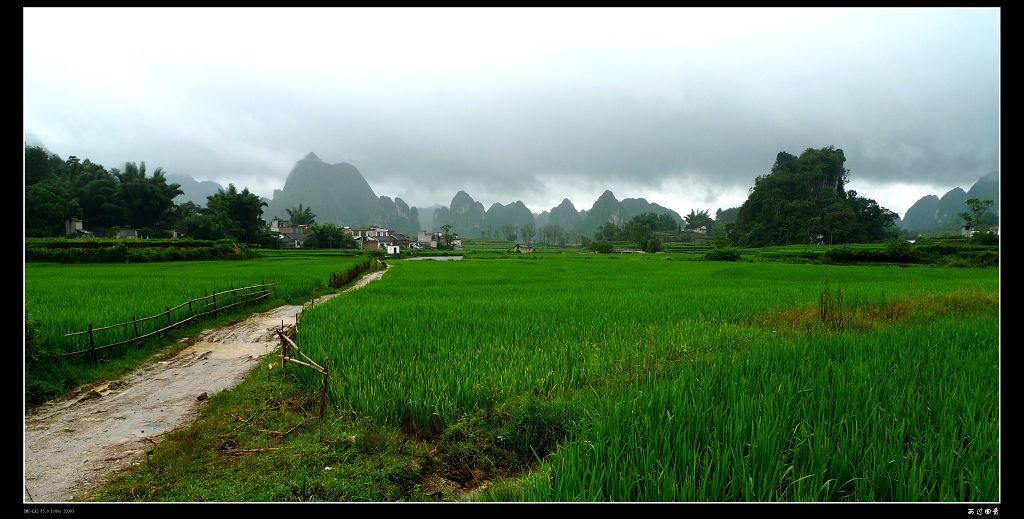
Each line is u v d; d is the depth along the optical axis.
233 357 9.64
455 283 24.70
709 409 4.76
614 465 3.77
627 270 38.88
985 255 42.03
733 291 18.56
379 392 6.10
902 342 7.61
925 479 3.71
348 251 78.50
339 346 8.12
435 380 6.25
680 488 3.63
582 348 8.20
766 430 4.05
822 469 3.72
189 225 74.69
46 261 41.09
